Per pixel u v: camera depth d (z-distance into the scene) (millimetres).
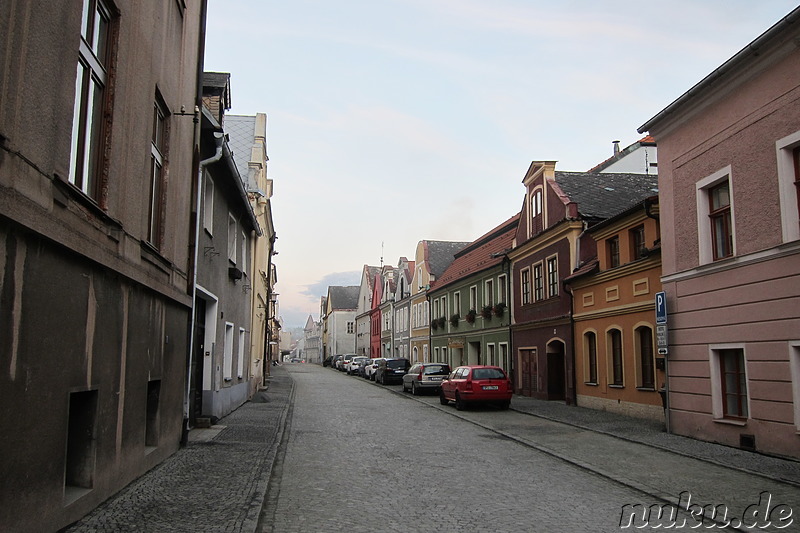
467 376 20469
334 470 9664
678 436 13547
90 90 6203
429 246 45438
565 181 23812
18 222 4473
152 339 8578
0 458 4367
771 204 11039
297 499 7629
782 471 9570
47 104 4973
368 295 70625
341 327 86750
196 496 7250
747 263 11562
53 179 5094
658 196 15109
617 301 18203
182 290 10641
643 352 17203
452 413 19750
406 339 48250
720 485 8781
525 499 7883
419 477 9242
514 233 29672
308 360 130750
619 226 17938
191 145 11312
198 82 11555
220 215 15586
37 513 5012
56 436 5344
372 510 7145
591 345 20312
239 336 19875
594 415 17984
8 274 4441
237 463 9562
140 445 8102
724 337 12211
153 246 8305
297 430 14648
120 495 7066
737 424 11758
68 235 5410
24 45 4551
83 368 5957
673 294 13992
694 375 13195
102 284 6480
